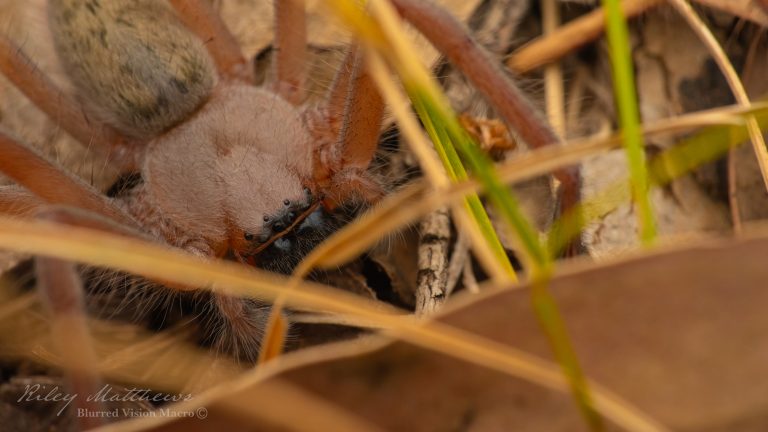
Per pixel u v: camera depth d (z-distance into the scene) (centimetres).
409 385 13
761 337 13
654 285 13
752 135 15
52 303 14
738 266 13
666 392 13
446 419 13
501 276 15
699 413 13
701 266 13
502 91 15
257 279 14
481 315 13
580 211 15
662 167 15
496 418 13
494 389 13
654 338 13
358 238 14
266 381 13
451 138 15
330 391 13
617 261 13
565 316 13
